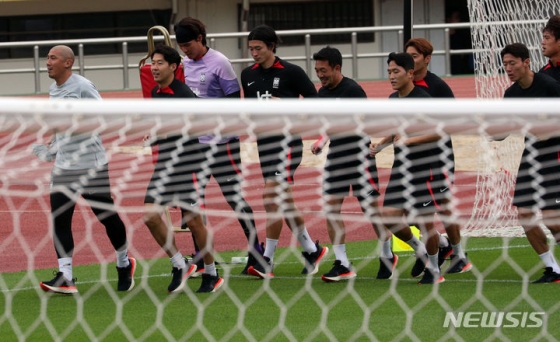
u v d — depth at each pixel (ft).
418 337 43.39
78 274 59.82
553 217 51.06
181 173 51.08
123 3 192.13
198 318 47.75
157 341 43.78
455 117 33.53
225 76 61.87
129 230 66.80
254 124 34.55
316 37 198.39
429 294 51.55
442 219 54.65
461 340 42.80
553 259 53.47
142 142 50.85
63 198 52.39
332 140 53.98
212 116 33.86
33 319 48.52
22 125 35.32
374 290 53.11
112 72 187.93
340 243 56.13
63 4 191.62
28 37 191.83
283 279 57.11
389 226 54.39
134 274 59.31
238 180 57.93
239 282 56.39
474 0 69.62
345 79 57.41
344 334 44.11
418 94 54.13
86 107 31.55
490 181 70.64
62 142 50.70
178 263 53.72
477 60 70.23
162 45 54.44
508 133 34.76
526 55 53.16
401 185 53.11
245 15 187.93
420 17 196.24
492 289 52.37
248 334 44.50
